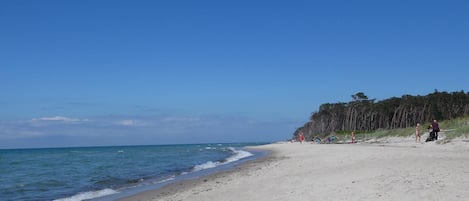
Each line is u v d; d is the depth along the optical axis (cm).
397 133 6328
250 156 5250
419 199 1072
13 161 6291
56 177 3144
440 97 11488
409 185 1251
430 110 11256
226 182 2088
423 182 1280
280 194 1437
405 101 12200
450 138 3747
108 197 1891
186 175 2834
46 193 2230
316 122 16812
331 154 3331
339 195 1250
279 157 4112
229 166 3478
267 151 6469
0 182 2880
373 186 1305
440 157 2098
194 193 1758
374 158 2277
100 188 2338
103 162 5150
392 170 1608
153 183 2412
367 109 13450
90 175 3198
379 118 13038
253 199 1419
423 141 4600
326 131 15212
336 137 9838
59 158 7119
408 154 2372
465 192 1111
